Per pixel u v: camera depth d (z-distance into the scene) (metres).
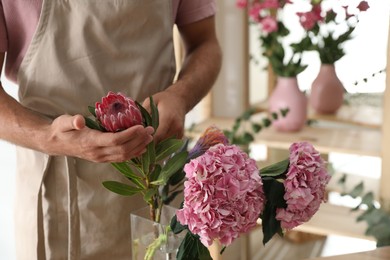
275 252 2.59
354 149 2.02
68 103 1.19
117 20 1.17
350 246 2.66
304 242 2.70
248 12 2.35
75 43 1.17
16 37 1.17
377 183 2.20
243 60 2.48
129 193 0.88
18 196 1.28
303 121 2.21
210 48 1.37
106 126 0.81
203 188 0.71
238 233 0.74
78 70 1.18
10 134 1.05
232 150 0.75
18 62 1.20
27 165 1.24
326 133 2.22
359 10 2.00
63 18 1.15
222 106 2.60
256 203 0.75
